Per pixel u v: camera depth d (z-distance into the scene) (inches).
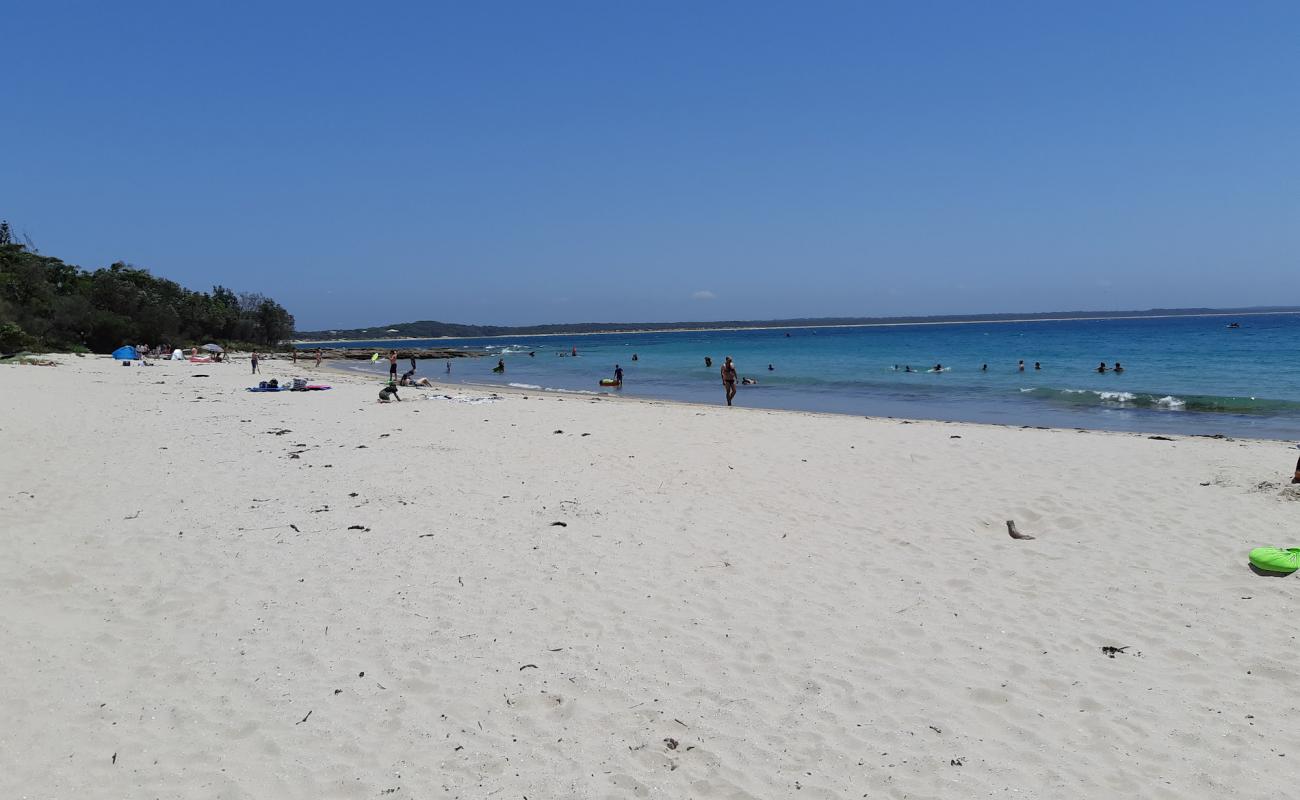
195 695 210.7
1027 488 437.4
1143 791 172.7
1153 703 209.6
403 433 651.5
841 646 246.1
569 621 263.0
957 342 3085.6
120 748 185.5
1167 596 280.1
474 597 281.6
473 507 400.8
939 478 468.1
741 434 645.3
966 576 305.0
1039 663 233.6
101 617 258.1
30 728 191.8
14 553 312.5
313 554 323.6
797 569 313.9
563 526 368.8
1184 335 3090.6
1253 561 300.4
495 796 171.3
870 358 2154.3
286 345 3393.2
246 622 257.0
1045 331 4510.3
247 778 175.5
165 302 2652.6
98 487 426.3
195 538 340.2
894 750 189.9
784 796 172.9
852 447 575.5
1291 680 218.4
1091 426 813.2
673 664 233.8
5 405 784.3
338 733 194.4
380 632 251.4
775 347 3157.0
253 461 512.4
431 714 204.2
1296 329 3548.2
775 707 210.2
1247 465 477.1
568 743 192.9
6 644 234.5
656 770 182.4
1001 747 190.7
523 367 2164.1
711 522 378.3
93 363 1643.7
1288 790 170.9
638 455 547.2
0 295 1950.1
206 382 1240.2
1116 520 372.2
